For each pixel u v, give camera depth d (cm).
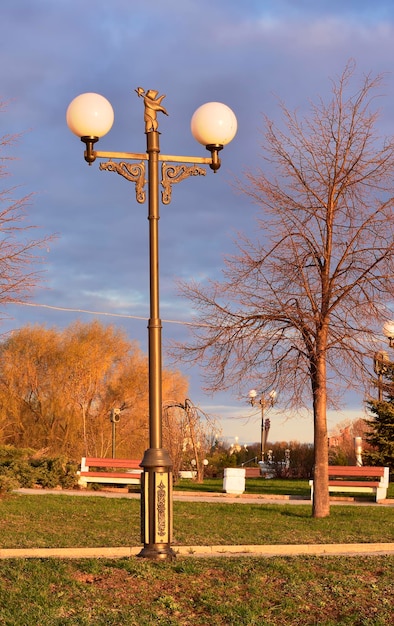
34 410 4622
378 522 1753
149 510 1027
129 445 4625
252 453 4703
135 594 902
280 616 874
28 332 4678
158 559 1014
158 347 1052
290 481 3294
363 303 1800
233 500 2308
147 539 1027
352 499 2508
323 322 1822
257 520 1755
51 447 4438
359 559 1090
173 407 3378
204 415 3422
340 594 933
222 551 1198
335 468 2514
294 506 2097
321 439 1891
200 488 2775
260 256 1850
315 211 1838
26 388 4606
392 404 3356
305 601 910
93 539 1363
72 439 4534
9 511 1772
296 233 1822
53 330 4719
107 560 1015
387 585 968
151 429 1041
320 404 1889
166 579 945
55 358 4647
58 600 873
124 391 4653
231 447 4722
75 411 4575
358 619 870
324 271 1833
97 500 2075
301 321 1803
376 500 2444
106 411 4619
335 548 1256
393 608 898
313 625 853
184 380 4759
